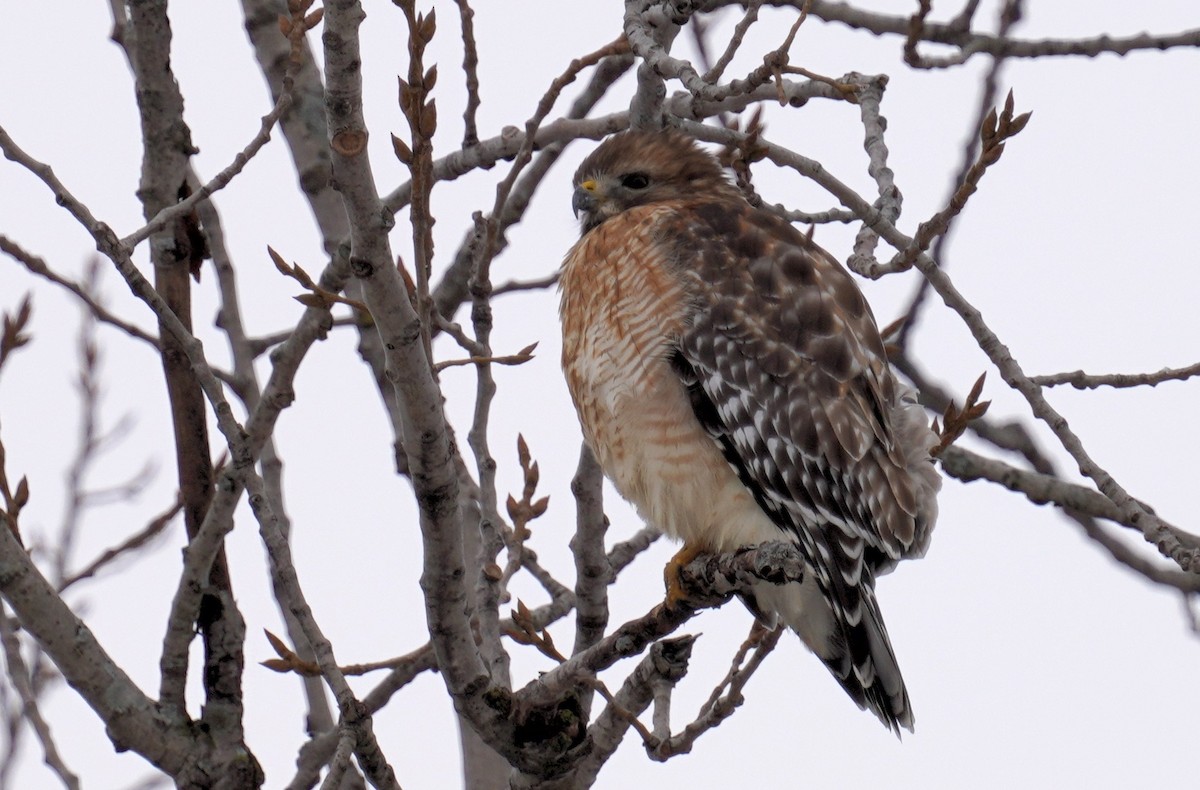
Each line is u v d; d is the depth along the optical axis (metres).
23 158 8.05
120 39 11.30
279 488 11.77
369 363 12.33
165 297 10.38
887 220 9.43
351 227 7.49
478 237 9.66
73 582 10.91
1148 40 12.36
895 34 12.68
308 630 8.24
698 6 10.59
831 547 10.21
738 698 9.41
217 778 9.69
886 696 10.07
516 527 10.23
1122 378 9.64
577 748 9.34
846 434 10.33
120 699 9.48
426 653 9.91
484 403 9.42
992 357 8.88
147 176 10.45
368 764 8.26
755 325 10.48
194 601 9.77
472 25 10.71
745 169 10.50
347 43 7.04
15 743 10.67
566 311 10.98
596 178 12.31
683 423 10.45
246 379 11.86
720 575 9.02
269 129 8.36
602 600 10.55
